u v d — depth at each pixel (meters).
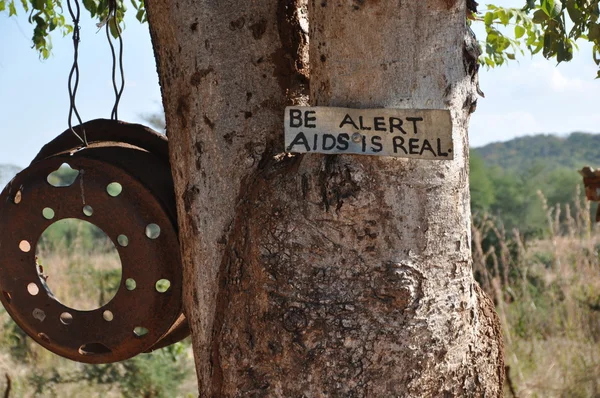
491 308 2.08
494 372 2.02
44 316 2.29
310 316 1.72
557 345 5.61
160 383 6.02
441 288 1.77
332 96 1.76
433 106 1.75
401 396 1.73
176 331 2.48
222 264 1.93
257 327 1.79
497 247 8.46
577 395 4.99
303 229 1.75
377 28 1.70
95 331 2.24
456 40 1.78
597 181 3.83
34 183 2.21
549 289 6.84
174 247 2.15
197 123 1.98
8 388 5.16
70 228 12.23
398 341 1.72
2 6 4.27
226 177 1.94
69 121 2.37
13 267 2.27
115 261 10.43
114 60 2.46
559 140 87.31
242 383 1.81
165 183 2.19
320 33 1.77
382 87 1.72
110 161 2.16
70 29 4.19
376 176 1.72
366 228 1.72
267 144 1.94
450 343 1.78
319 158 1.75
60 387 5.91
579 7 2.89
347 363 1.71
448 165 1.77
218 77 1.96
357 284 1.72
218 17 1.97
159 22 2.07
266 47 1.97
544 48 2.96
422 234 1.74
